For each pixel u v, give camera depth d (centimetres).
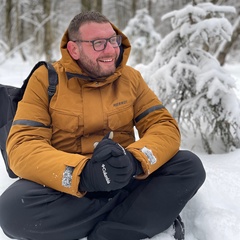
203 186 204
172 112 301
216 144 298
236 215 176
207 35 288
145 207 158
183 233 166
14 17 2003
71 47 172
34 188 154
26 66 1246
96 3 1096
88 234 164
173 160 167
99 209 161
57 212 152
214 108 282
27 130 168
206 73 277
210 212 176
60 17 2092
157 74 295
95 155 144
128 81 186
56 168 150
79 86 174
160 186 161
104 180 142
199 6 299
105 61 169
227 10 296
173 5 2052
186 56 295
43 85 173
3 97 201
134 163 156
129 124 189
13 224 151
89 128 175
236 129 273
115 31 184
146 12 946
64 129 174
